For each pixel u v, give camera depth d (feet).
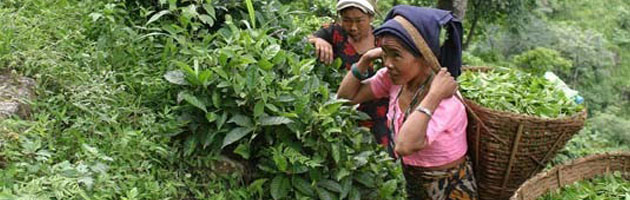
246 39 11.73
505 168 10.36
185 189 10.77
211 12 13.35
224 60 11.18
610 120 46.14
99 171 9.64
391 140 10.48
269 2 15.38
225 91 10.94
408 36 8.98
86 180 9.20
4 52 11.76
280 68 12.06
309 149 11.28
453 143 9.70
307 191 11.04
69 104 11.18
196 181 11.00
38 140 9.89
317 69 13.42
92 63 12.41
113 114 11.28
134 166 10.41
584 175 10.94
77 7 14.10
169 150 11.08
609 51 67.62
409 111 9.77
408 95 9.89
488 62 54.70
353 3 12.85
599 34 67.10
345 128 11.46
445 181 9.95
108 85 11.88
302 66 11.93
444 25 9.16
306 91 11.68
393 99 10.42
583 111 10.96
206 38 12.59
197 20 13.82
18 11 13.20
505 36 58.54
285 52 12.34
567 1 75.77
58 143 10.37
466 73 12.10
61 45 12.42
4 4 13.74
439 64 9.43
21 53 11.69
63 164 9.39
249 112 11.16
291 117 10.97
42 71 11.48
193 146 11.05
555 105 10.86
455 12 28.45
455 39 9.37
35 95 11.21
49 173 9.22
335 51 13.74
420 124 9.15
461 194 10.03
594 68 63.41
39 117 10.53
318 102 11.66
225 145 10.73
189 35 13.10
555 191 10.43
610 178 10.96
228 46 11.54
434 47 9.07
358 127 12.31
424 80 9.61
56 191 8.75
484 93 11.07
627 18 77.41
